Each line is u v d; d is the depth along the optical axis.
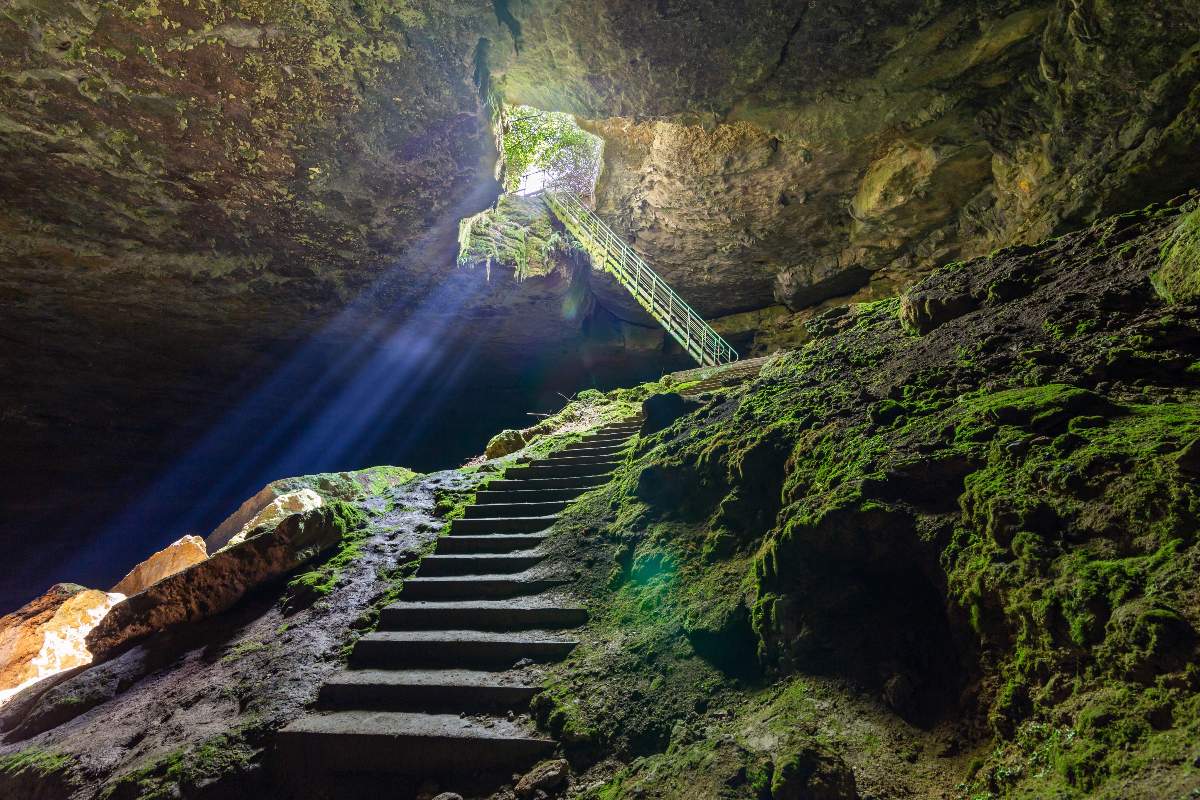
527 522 4.93
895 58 8.28
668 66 8.61
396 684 3.28
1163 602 1.58
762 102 9.21
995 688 1.97
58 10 5.80
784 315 14.92
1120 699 1.56
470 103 8.16
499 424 18.84
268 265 10.11
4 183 7.46
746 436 3.75
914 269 11.84
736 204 11.74
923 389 3.32
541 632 3.57
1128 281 3.27
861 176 10.86
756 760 2.13
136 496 15.65
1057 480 2.07
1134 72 7.07
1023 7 7.39
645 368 17.27
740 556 3.27
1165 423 2.06
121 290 9.80
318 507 5.35
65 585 7.34
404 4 6.79
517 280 12.53
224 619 4.75
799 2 7.55
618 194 12.84
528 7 7.63
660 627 3.16
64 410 12.77
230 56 6.59
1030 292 3.88
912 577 2.44
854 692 2.29
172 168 7.70
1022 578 1.94
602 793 2.38
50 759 3.60
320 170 8.25
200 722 3.47
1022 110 8.53
